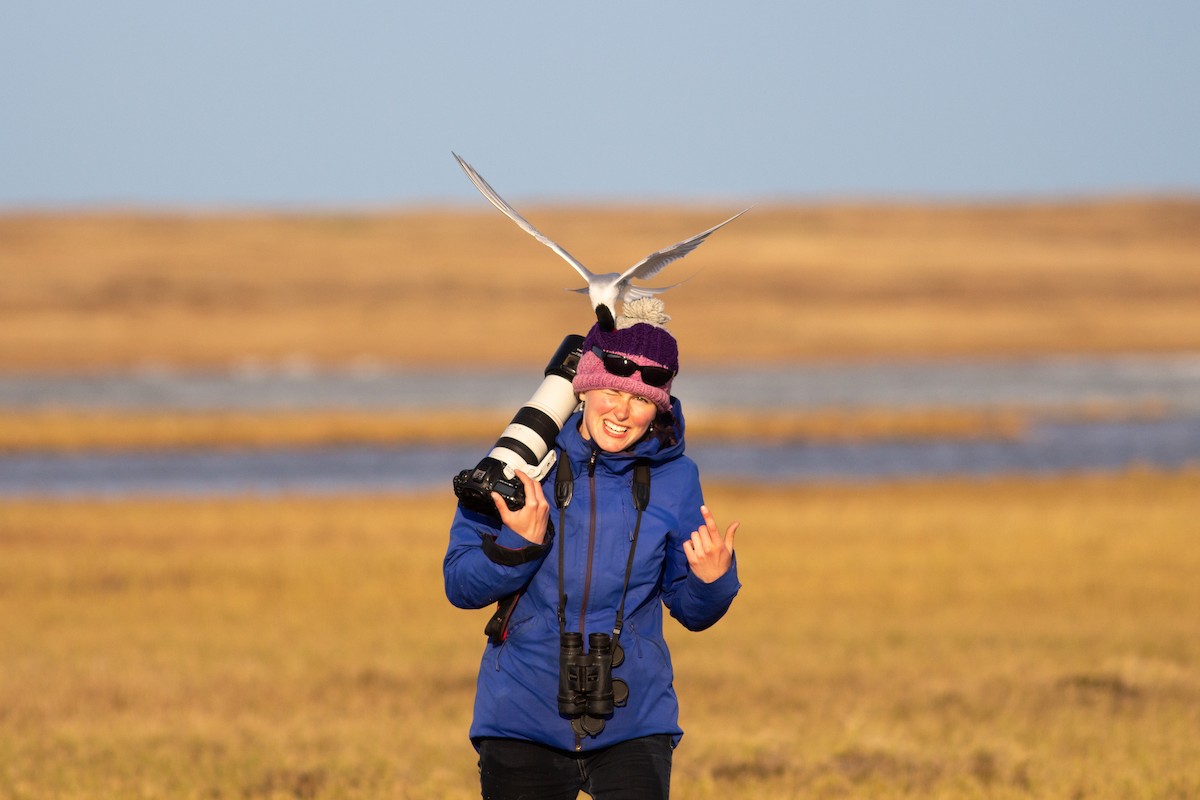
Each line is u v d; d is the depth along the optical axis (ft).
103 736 101.55
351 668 132.26
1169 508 270.05
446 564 52.37
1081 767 90.74
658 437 52.70
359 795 84.33
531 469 50.98
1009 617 166.30
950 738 100.22
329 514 271.90
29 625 159.22
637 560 51.85
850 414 562.66
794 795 84.84
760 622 162.50
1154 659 134.10
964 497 299.99
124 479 378.12
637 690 52.03
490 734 52.42
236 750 96.94
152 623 161.68
